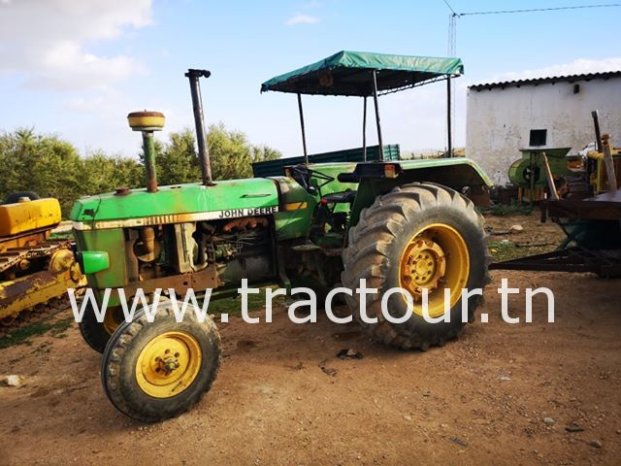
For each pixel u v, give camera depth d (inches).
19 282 218.2
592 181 315.0
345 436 114.5
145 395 123.3
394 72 196.2
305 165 206.2
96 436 123.2
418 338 155.6
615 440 107.1
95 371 165.3
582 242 207.0
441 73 186.1
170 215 149.7
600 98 603.8
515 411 120.2
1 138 597.6
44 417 135.6
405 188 161.9
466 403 125.4
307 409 127.3
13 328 216.7
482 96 657.0
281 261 173.5
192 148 716.7
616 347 150.7
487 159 664.4
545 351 151.6
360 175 167.3
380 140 170.7
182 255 153.1
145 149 147.7
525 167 491.5
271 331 187.5
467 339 165.5
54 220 261.6
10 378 160.1
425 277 163.0
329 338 175.8
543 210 195.9
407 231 151.3
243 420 124.2
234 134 771.4
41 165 598.2
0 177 586.2
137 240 150.4
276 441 114.5
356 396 132.5
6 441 124.2
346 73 196.4
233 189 160.9
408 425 117.3
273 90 217.3
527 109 636.7
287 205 170.4
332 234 187.0
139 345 122.1
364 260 148.7
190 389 128.9
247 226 167.5
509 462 102.6
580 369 137.9
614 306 186.9
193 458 110.8
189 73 151.1
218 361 133.6
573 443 107.0
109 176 663.8
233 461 108.5
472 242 164.9
